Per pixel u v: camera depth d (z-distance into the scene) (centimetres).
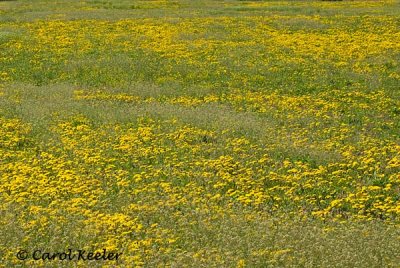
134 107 1945
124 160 1464
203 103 2017
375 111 1911
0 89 2181
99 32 3391
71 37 3244
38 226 1055
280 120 1814
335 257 943
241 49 2916
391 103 1995
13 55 2823
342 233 1033
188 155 1495
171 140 1612
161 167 1412
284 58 2719
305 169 1388
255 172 1392
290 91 2198
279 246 980
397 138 1648
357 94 2103
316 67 2544
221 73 2470
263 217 1115
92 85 2312
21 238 1011
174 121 1745
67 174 1312
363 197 1212
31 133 1672
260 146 1556
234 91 2183
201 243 1006
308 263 923
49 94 2122
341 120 1819
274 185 1317
